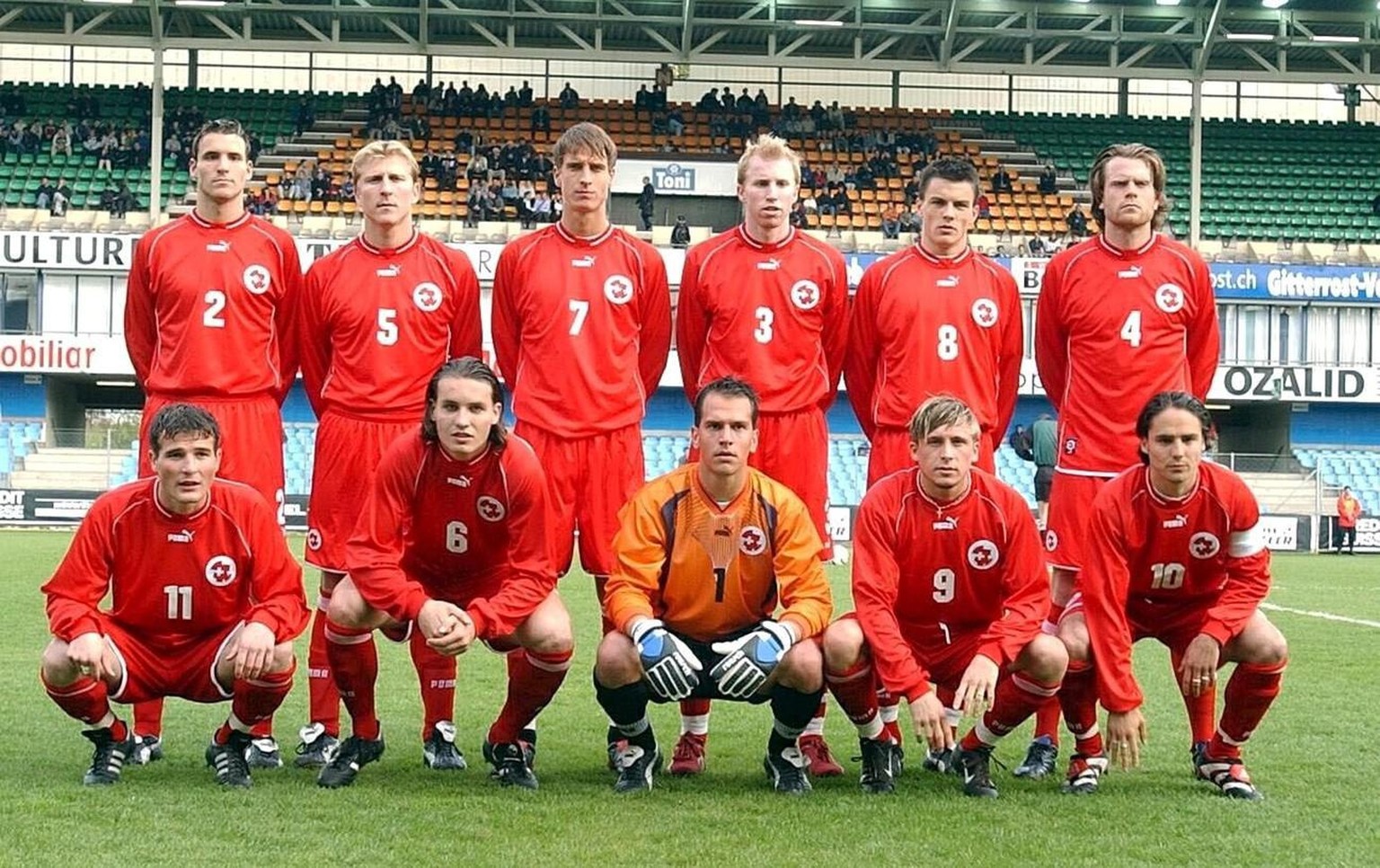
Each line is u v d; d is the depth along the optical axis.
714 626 5.13
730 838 4.26
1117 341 5.98
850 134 30.92
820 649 4.94
